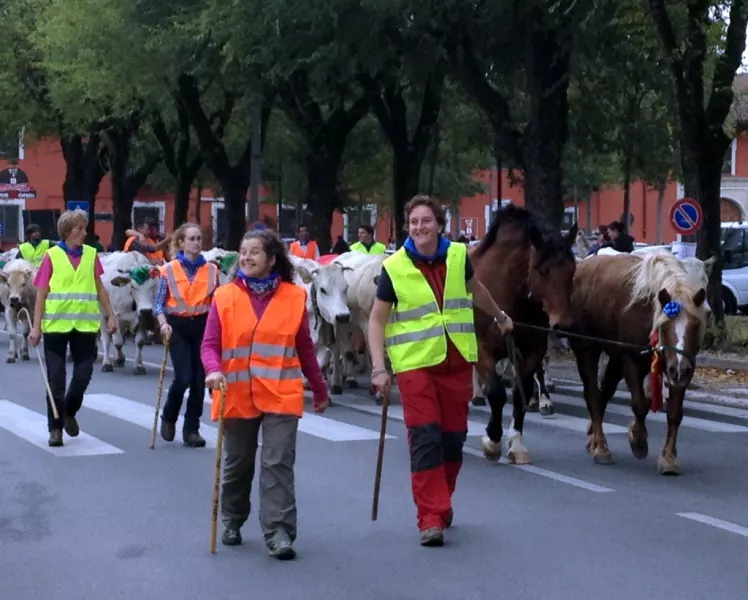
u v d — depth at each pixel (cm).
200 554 744
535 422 1328
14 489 938
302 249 2422
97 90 3048
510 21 2023
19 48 3897
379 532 799
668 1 1852
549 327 1050
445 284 759
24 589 672
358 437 1194
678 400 1020
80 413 1352
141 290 1759
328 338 1559
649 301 1021
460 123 3097
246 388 731
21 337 2070
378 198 5112
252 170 2781
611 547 764
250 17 2191
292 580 686
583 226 5678
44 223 4331
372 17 2064
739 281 2875
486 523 830
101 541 777
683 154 1892
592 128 2589
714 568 715
